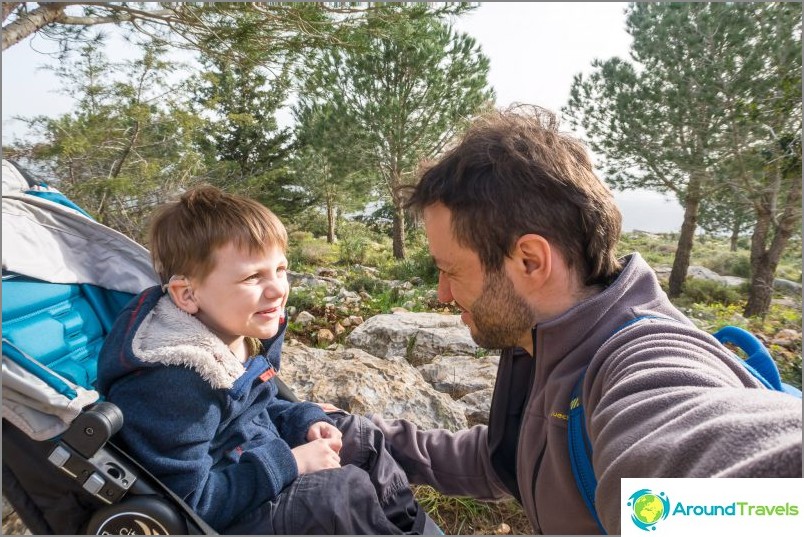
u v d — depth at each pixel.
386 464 1.35
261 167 15.47
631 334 0.82
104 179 6.36
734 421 0.54
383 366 2.65
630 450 0.60
